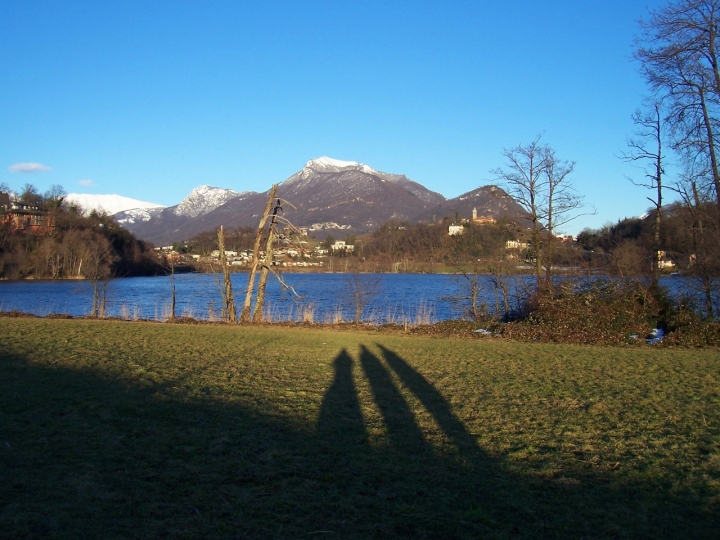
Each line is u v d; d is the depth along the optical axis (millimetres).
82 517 4684
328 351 15242
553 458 6684
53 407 8031
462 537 4645
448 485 5766
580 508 5301
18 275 61625
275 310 31906
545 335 19312
